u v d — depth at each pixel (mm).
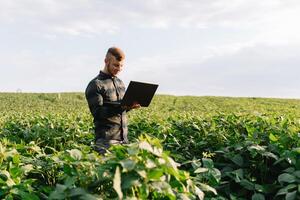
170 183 2027
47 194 2352
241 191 3082
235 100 20141
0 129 4891
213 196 2818
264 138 3615
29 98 19672
